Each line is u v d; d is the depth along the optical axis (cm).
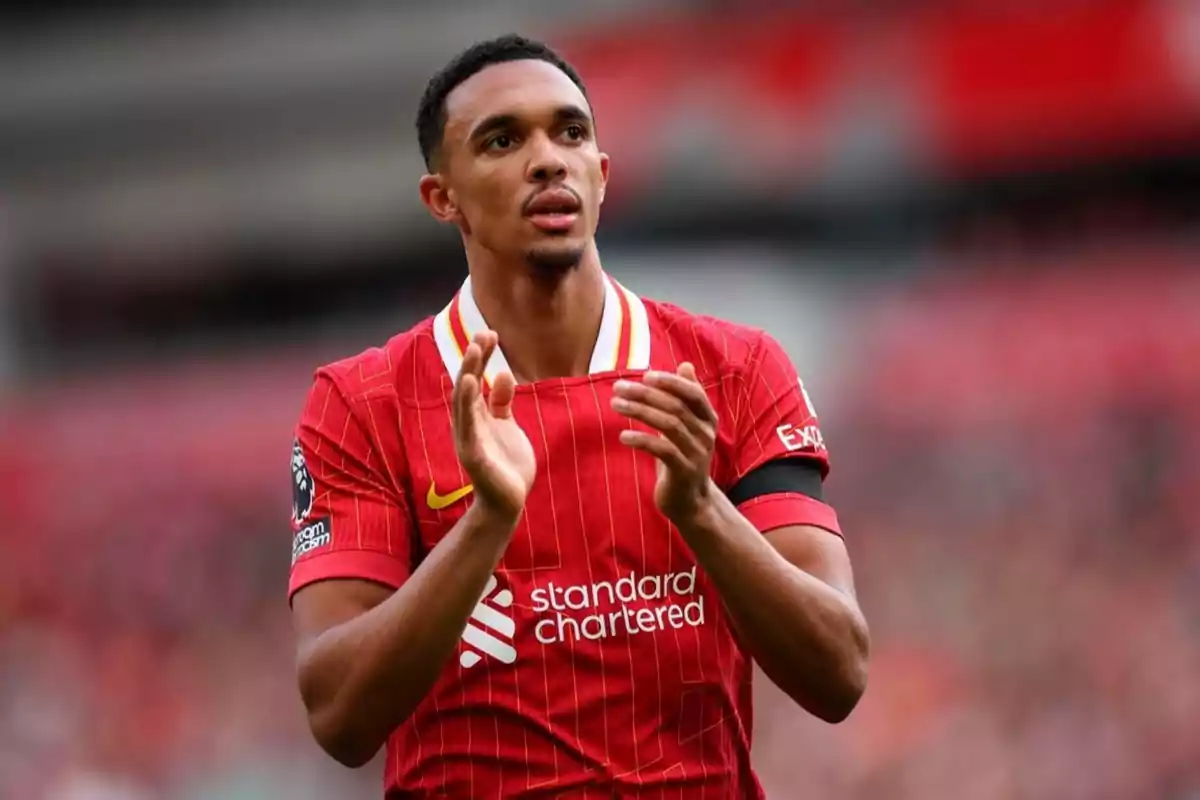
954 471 4916
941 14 5881
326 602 963
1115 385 5041
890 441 5112
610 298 1009
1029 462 4850
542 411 969
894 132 5881
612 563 952
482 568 881
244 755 4712
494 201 962
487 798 945
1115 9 5709
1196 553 4344
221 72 7400
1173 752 3762
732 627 980
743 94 5966
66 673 5109
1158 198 6016
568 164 959
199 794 4653
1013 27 5803
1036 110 5778
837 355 5606
